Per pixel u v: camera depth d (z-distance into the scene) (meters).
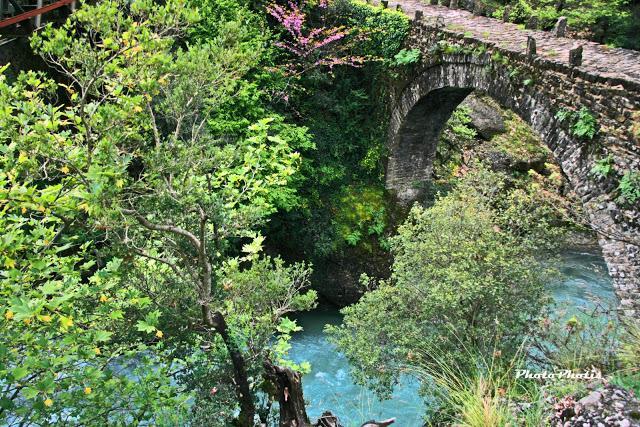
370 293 8.77
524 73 10.65
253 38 14.05
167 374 6.25
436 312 7.80
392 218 15.85
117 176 4.37
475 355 6.94
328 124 16.17
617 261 8.22
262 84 14.40
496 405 4.89
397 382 8.13
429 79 14.05
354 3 15.77
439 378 6.84
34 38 4.88
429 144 16.47
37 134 4.52
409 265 8.78
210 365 6.37
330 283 15.22
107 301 5.22
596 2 13.97
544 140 10.19
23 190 4.32
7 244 4.34
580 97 9.28
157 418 5.38
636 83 8.20
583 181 9.26
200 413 5.82
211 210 5.41
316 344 13.26
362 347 8.11
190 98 5.40
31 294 4.54
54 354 5.09
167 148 5.16
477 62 12.08
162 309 5.82
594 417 4.31
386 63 15.46
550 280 8.73
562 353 6.14
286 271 6.91
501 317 7.46
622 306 7.62
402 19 14.87
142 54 5.04
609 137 8.73
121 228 5.04
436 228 8.48
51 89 5.34
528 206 9.88
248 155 6.84
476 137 19.56
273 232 14.91
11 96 4.85
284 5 15.52
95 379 4.66
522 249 8.13
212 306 5.89
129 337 5.77
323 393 11.14
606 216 8.66
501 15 15.76
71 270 5.48
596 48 11.02
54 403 4.75
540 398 5.01
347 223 15.54
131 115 4.96
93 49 5.05
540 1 15.23
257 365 6.21
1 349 4.17
